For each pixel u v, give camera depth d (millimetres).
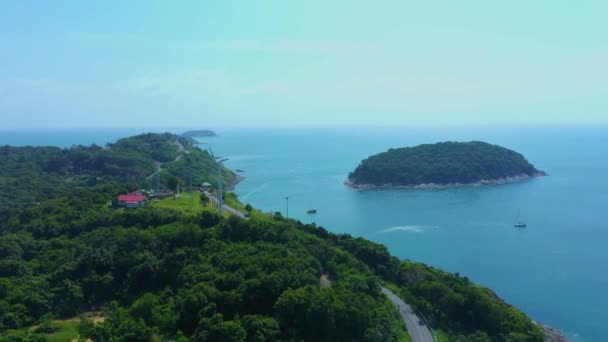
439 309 112312
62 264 110750
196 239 115688
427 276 129000
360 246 139750
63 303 100812
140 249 113250
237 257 105000
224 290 94500
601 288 150500
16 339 80875
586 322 128000
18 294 97000
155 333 86625
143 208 138500
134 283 107250
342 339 88375
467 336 101812
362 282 108500
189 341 83125
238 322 84688
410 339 97562
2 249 114500
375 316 94938
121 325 86562
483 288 132000
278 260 101938
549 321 129000
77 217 138500
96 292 105500
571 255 183875
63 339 86375
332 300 91438
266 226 127688
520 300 141875
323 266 120188
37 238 127875
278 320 87250
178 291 99625
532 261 176750
